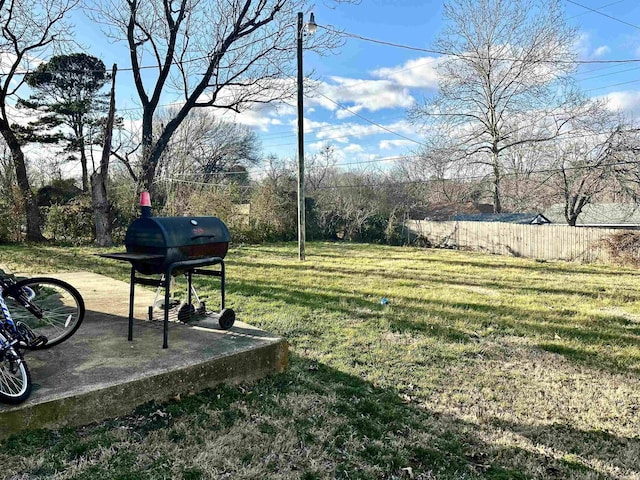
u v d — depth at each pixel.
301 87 12.16
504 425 2.99
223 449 2.45
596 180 19.48
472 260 14.48
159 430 2.59
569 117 20.42
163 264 3.40
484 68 22.97
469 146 24.19
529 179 22.53
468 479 2.33
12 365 2.56
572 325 5.74
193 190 18.27
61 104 20.78
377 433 2.77
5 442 2.31
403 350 4.46
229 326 4.05
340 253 15.40
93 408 2.63
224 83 16.64
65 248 13.69
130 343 3.57
